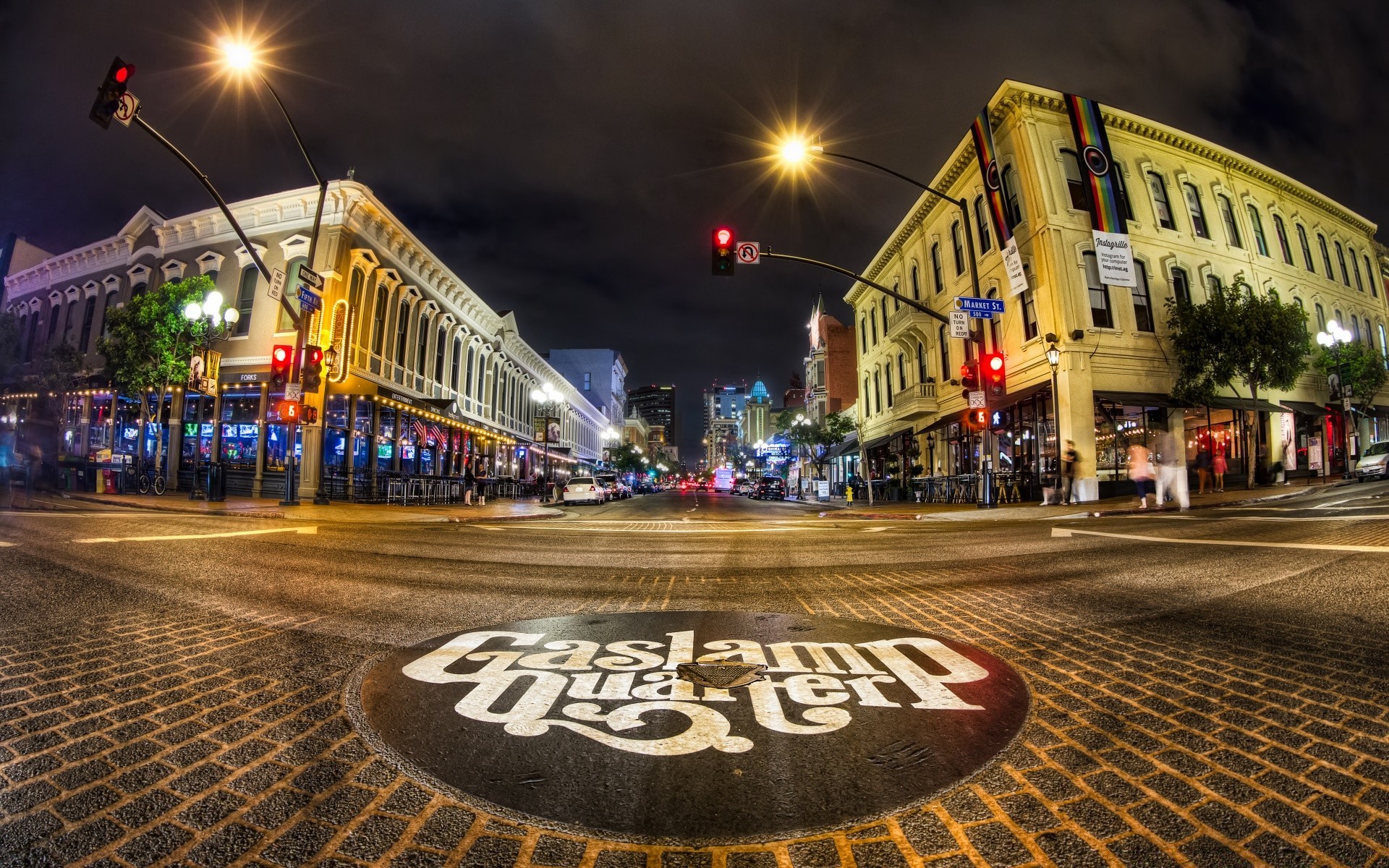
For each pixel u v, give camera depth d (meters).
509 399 39.59
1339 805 1.67
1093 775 1.88
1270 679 2.77
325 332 21.08
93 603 4.39
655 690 2.65
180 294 20.16
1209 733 2.18
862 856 1.48
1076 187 20.86
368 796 1.76
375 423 22.67
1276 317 18.97
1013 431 22.80
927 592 5.15
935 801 1.73
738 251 14.90
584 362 84.81
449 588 5.39
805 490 54.97
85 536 8.23
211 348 20.14
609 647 3.38
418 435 26.08
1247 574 5.45
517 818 1.64
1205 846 1.50
